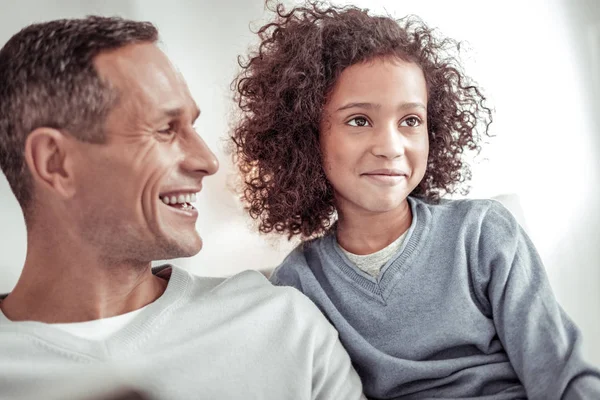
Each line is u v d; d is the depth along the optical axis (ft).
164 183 3.16
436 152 4.32
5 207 4.40
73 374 3.07
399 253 3.80
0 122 3.14
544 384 3.41
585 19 6.15
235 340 3.35
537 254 3.89
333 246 3.97
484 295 3.77
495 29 5.94
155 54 3.24
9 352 3.07
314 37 3.86
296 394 3.31
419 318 3.71
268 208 4.33
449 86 4.32
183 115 3.27
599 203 6.04
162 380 3.14
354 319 3.81
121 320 3.28
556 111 6.09
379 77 3.59
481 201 4.03
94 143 3.07
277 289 3.65
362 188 3.64
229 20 5.21
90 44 3.07
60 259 3.19
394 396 3.76
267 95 4.16
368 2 5.51
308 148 3.99
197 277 3.70
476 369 3.62
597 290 5.75
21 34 3.16
